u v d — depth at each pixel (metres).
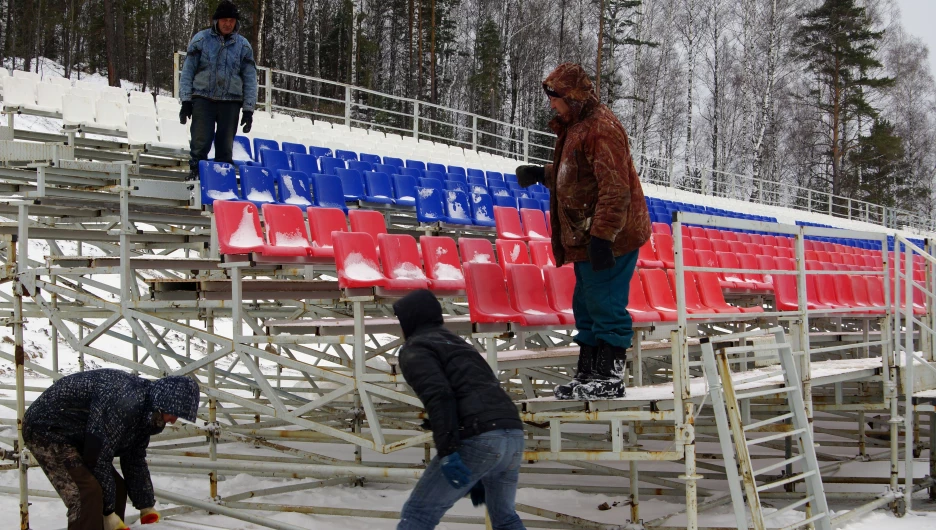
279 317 9.02
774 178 47.09
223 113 9.01
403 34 51.16
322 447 8.88
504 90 47.66
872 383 7.86
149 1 46.66
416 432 8.74
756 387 5.79
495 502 4.16
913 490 7.61
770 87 37.69
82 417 4.92
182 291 6.83
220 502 6.43
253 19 34.66
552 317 5.95
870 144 48.06
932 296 7.77
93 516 4.82
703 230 12.45
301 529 5.63
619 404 5.05
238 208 6.55
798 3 45.22
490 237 10.77
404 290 5.96
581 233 4.91
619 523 6.25
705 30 42.84
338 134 18.45
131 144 12.01
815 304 8.74
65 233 7.33
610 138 4.69
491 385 4.04
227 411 8.79
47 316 6.83
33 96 13.90
